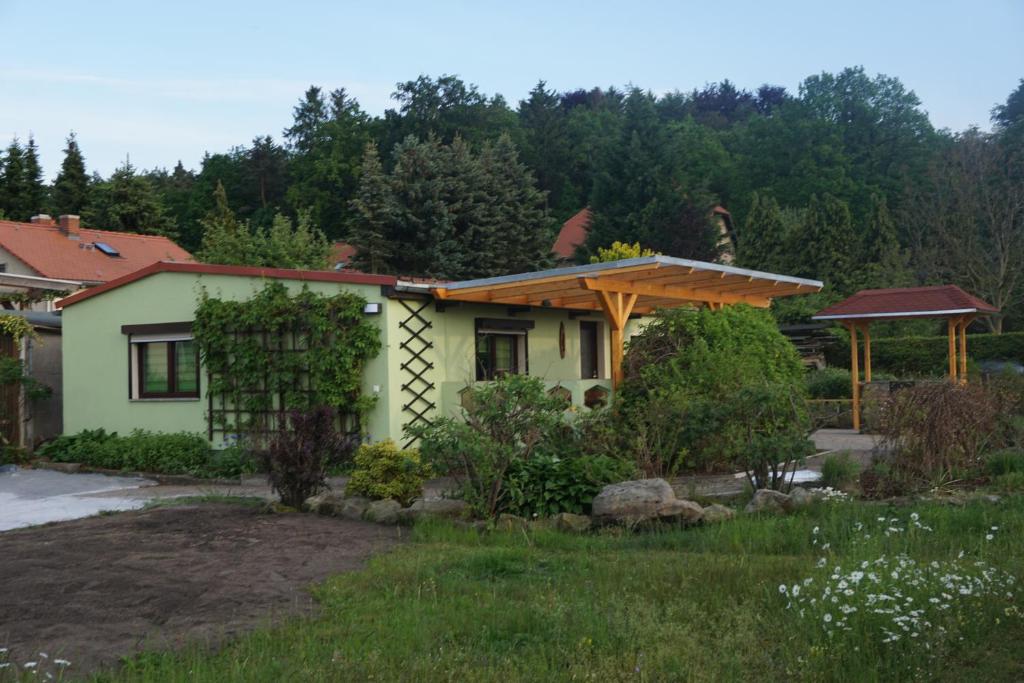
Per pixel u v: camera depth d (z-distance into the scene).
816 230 44.91
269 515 10.45
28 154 55.81
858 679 4.76
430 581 6.98
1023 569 6.58
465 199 42.25
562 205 59.41
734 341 15.50
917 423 10.91
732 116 97.88
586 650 5.31
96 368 18.05
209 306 16.36
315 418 11.04
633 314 21.95
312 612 6.33
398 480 10.95
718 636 5.53
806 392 16.02
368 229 41.06
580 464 10.22
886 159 63.25
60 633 5.84
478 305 17.25
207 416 16.64
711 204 47.88
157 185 70.12
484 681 4.88
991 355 33.09
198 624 6.06
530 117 62.75
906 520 8.65
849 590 5.58
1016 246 38.50
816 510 9.37
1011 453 11.54
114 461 16.45
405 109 54.69
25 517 11.20
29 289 19.72
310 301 15.39
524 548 8.47
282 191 62.34
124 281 17.58
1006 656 5.15
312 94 69.25
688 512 9.27
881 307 21.28
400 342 15.31
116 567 7.65
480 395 10.41
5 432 17.80
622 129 49.75
